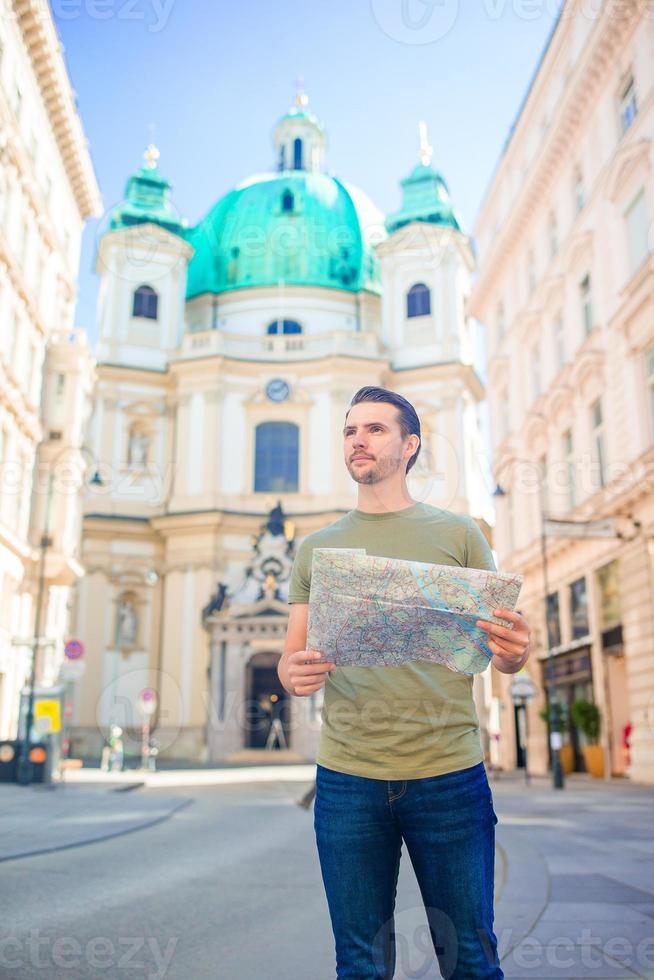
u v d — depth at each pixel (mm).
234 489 43188
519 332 29547
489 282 33344
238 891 6422
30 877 6820
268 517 41469
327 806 2215
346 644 2152
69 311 35000
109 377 43969
